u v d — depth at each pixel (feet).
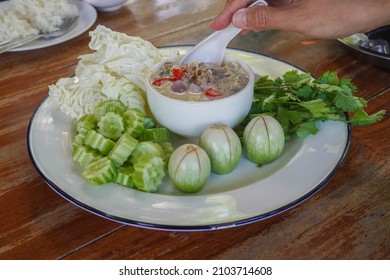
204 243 1.53
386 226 1.56
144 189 1.62
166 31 2.68
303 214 1.61
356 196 1.65
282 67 2.23
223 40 2.01
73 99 1.96
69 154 1.80
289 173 1.68
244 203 1.56
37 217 1.61
